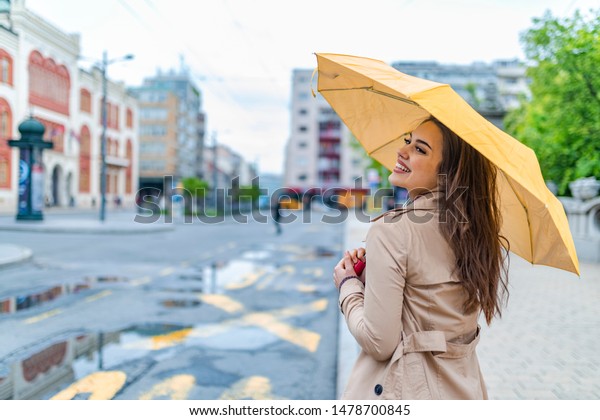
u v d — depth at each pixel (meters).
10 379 4.04
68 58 40.50
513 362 4.33
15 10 33.00
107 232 19.67
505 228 1.71
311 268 11.08
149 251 13.83
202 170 99.75
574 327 5.54
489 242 1.50
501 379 3.91
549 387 3.73
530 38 8.88
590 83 9.02
